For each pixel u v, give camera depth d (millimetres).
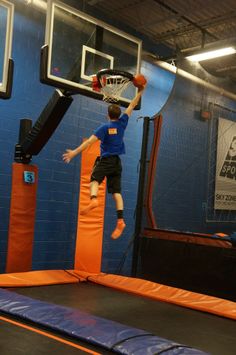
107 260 7258
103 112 7238
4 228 5988
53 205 6562
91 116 7051
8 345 3186
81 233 6188
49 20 4871
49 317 3822
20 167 5602
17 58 6062
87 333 3457
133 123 7602
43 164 6418
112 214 7332
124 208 7477
